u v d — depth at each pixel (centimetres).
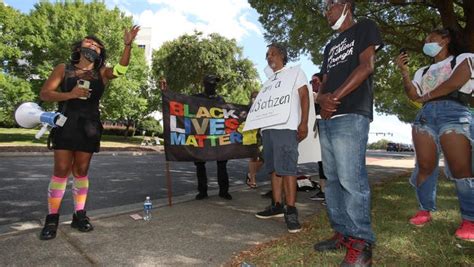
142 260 299
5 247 321
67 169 358
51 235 345
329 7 298
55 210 356
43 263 288
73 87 354
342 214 296
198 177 558
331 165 296
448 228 363
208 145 532
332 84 287
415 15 1142
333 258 292
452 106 329
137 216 430
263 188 685
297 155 399
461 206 325
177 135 506
